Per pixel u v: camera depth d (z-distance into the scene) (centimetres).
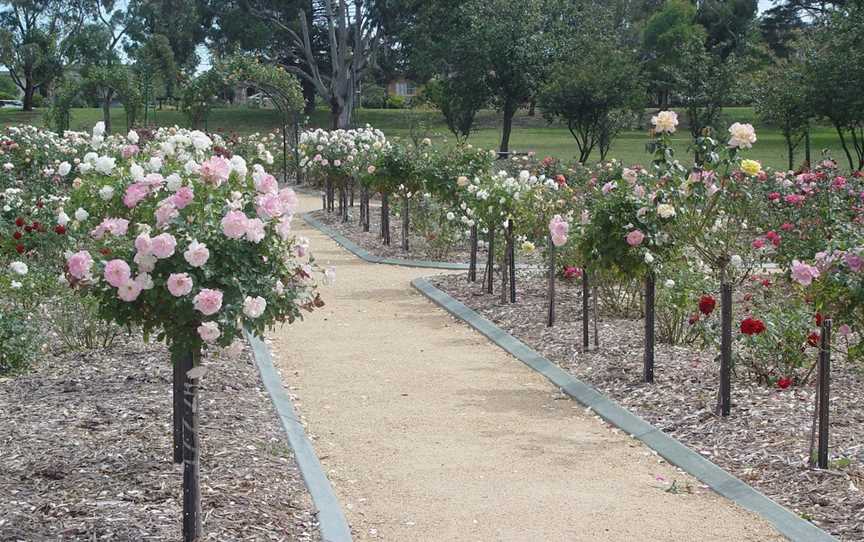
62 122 3775
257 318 439
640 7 7375
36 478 520
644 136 5400
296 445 605
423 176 1455
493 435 653
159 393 697
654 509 519
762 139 5025
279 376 798
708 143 708
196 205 439
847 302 567
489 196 1095
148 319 439
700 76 3222
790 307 802
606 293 1016
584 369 812
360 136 2066
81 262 429
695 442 616
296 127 3092
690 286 885
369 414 702
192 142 511
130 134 598
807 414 645
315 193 2731
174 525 460
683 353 830
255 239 425
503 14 3603
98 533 444
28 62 6438
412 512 516
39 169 1712
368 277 1350
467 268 1395
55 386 720
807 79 2447
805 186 1247
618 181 794
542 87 3328
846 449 579
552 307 975
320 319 1054
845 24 2472
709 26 6788
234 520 469
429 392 764
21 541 427
